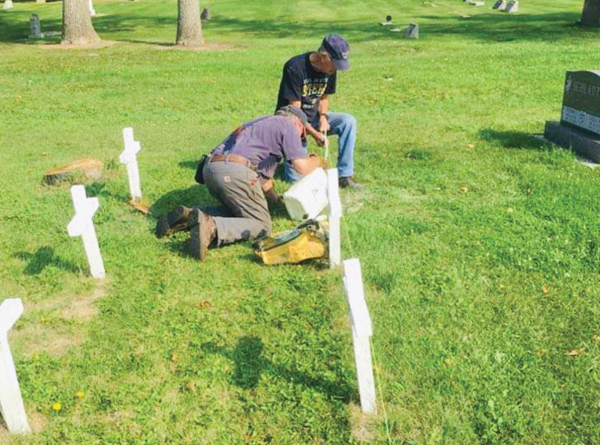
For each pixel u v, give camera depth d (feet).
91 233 17.21
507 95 40.01
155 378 13.41
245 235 18.97
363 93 42.42
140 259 18.58
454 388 12.59
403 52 60.85
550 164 26.00
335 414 12.15
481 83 43.55
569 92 27.76
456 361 13.39
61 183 25.64
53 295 16.85
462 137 30.91
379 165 26.68
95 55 66.69
